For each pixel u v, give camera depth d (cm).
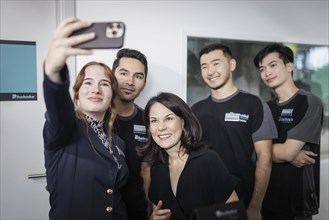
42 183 149
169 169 121
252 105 162
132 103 144
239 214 68
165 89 158
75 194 93
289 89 173
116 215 102
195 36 162
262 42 176
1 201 143
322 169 189
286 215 170
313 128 171
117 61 142
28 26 142
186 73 161
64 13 141
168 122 117
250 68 169
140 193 132
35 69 144
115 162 101
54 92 71
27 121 145
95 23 66
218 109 161
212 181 118
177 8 159
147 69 154
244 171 160
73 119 86
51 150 91
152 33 155
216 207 67
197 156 118
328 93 190
